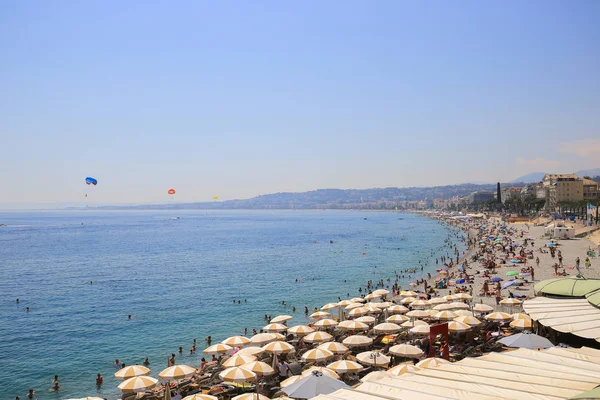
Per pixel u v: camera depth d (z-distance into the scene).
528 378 13.16
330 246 135.50
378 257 106.50
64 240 165.75
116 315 52.81
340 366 25.41
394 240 153.75
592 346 26.83
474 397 11.69
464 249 119.69
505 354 15.81
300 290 66.88
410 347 28.94
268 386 27.75
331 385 19.72
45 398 30.53
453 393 11.98
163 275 82.56
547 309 26.25
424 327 32.72
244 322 49.16
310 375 20.36
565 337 28.52
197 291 66.81
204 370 32.69
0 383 33.09
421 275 79.06
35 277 81.62
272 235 186.00
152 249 131.38
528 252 87.81
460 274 67.50
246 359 28.14
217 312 53.78
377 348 34.53
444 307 39.44
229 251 124.06
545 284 32.94
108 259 107.81
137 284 73.38
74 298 62.72
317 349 28.72
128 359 38.03
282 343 30.22
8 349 40.59
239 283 73.19
